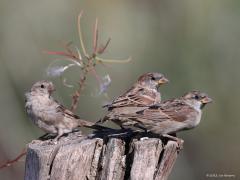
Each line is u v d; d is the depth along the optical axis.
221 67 17.75
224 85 17.84
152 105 10.18
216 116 18.56
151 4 17.75
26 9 16.80
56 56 16.50
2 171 16.92
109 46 17.00
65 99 15.41
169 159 9.00
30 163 8.73
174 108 10.06
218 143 19.14
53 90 10.21
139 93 11.24
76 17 16.88
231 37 17.61
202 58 17.80
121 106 10.91
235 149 19.05
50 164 8.60
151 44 17.59
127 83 17.16
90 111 16.73
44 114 9.99
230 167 19.22
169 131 9.98
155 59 17.61
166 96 17.69
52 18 16.83
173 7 17.84
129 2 17.42
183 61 17.78
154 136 9.41
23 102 16.83
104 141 8.96
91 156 8.73
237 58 17.67
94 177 8.79
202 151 19.27
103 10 17.06
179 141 9.39
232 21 17.58
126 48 17.19
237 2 17.50
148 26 17.58
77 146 8.70
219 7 17.62
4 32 16.70
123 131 9.43
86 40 16.61
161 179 8.94
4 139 16.64
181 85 17.75
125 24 17.22
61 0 16.89
